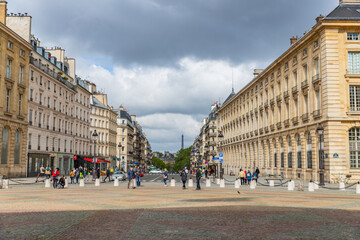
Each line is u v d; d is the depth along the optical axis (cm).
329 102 3700
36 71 5366
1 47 4366
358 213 1367
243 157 7506
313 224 1105
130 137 12925
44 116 5694
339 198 2064
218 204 1664
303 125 4338
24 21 5353
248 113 7131
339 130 3662
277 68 5416
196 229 1007
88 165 7900
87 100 8094
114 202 1738
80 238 878
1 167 4425
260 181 4394
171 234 934
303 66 4434
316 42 4050
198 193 2417
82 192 2466
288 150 4994
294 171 4694
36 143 5397
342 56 3750
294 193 2495
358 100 3741
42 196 2091
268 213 1352
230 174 8325
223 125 9906
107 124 9825
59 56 6744
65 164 6600
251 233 954
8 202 1720
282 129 5116
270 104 5712
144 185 3644
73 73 7244
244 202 1772
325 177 3744
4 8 4875
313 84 4091
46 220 1159
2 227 1030
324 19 3741
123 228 1017
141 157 16100
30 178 4825
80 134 7562
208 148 12594
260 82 6334
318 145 4003
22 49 4916
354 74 3709
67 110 6769
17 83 4759
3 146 4488
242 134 7569
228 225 1077
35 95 5341
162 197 2053
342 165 3628
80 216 1251
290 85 4828
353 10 4031
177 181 5006
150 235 919
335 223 1125
